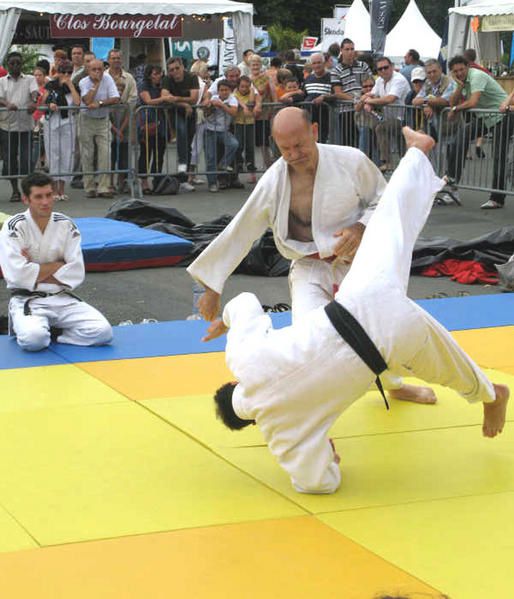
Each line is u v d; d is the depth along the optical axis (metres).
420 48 30.53
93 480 4.74
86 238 11.03
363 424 5.52
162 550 3.98
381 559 3.90
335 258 5.36
